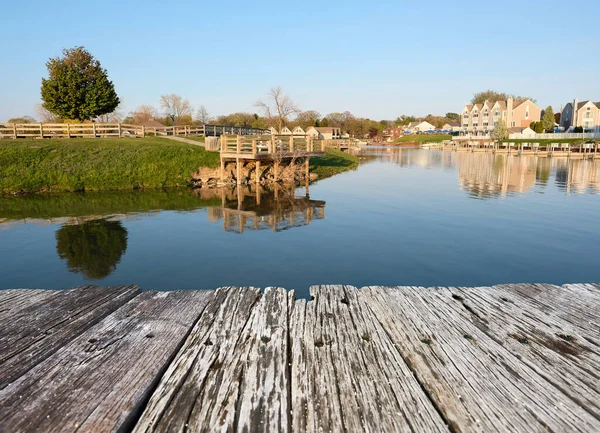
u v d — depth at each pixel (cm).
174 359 230
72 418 173
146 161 2122
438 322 284
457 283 707
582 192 1856
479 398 195
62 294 333
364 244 958
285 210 1423
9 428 167
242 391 199
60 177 1877
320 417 181
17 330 263
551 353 240
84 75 3328
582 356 237
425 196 1742
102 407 181
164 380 208
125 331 263
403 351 242
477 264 810
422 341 256
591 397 196
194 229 1121
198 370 218
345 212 1379
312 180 2377
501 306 315
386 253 884
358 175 2678
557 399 195
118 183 1953
